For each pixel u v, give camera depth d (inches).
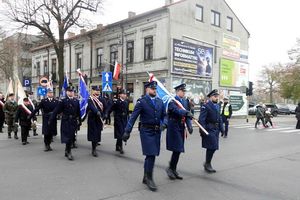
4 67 1587.1
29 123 468.1
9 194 231.9
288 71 1897.1
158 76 1025.5
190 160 364.5
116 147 409.7
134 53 1113.4
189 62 1051.9
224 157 389.4
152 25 1045.8
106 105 437.4
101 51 1275.8
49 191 239.1
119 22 1143.0
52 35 1097.4
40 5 1043.3
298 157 399.9
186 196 232.1
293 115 1840.6
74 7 1058.7
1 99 622.5
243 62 1300.4
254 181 278.4
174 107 270.2
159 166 327.6
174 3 1013.8
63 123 363.3
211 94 306.3
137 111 253.0
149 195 232.2
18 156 373.1
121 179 274.2
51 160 351.9
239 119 1222.9
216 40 1167.0
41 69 1659.7
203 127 298.0
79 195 230.1
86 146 456.1
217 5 1176.2
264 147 482.9
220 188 254.4
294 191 251.4
